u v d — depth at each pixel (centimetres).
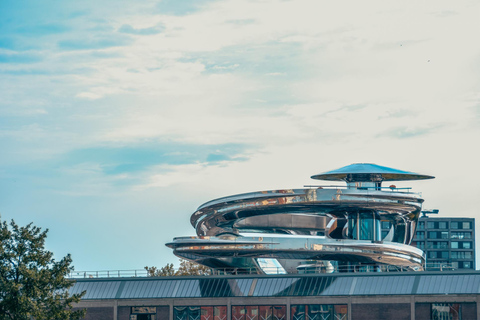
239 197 10562
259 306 9869
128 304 10256
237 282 10062
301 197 10356
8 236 8150
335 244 10362
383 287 9538
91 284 10525
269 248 10431
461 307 9194
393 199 10438
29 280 8038
